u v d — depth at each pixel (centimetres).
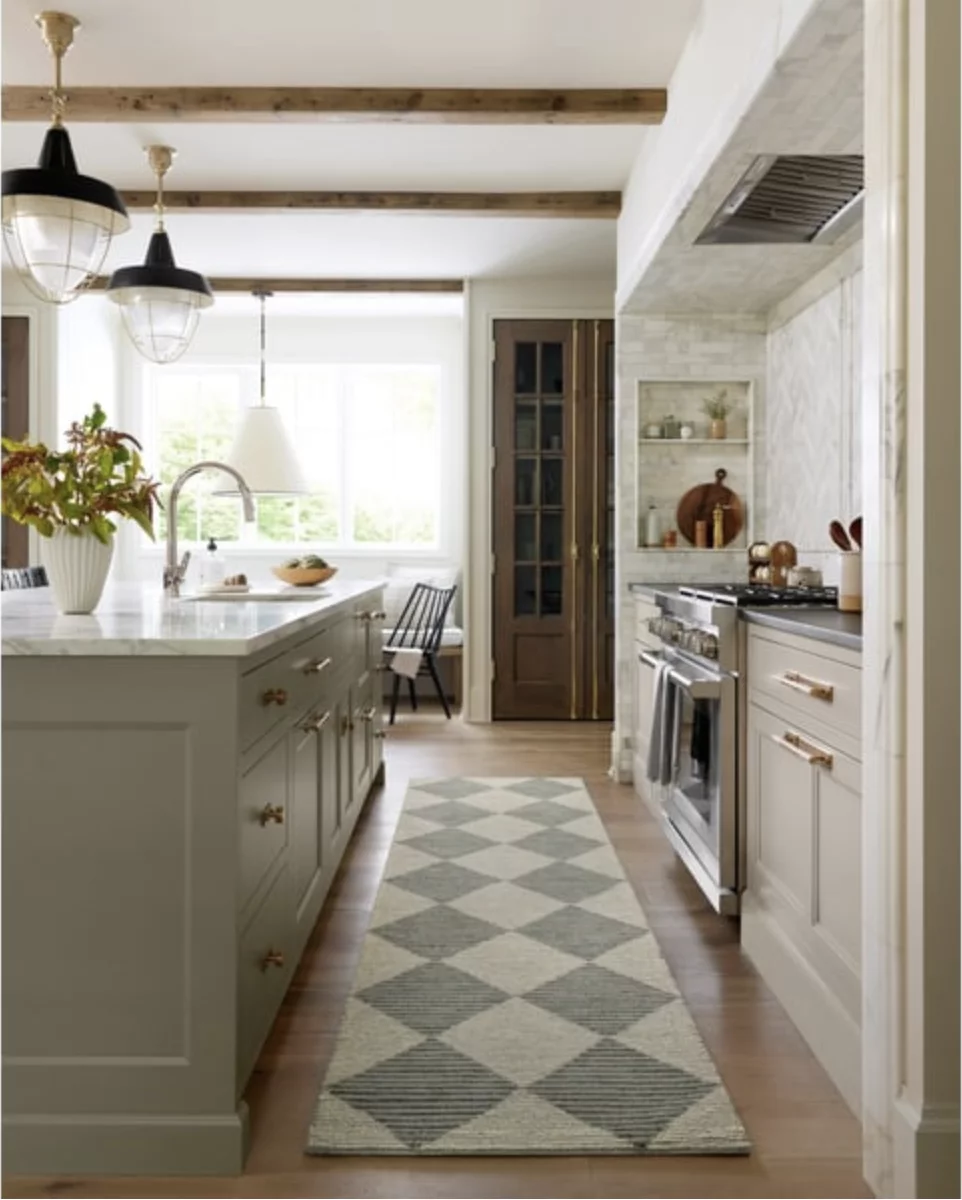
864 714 165
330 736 274
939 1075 149
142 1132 160
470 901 287
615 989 228
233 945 161
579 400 598
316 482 721
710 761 275
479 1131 171
